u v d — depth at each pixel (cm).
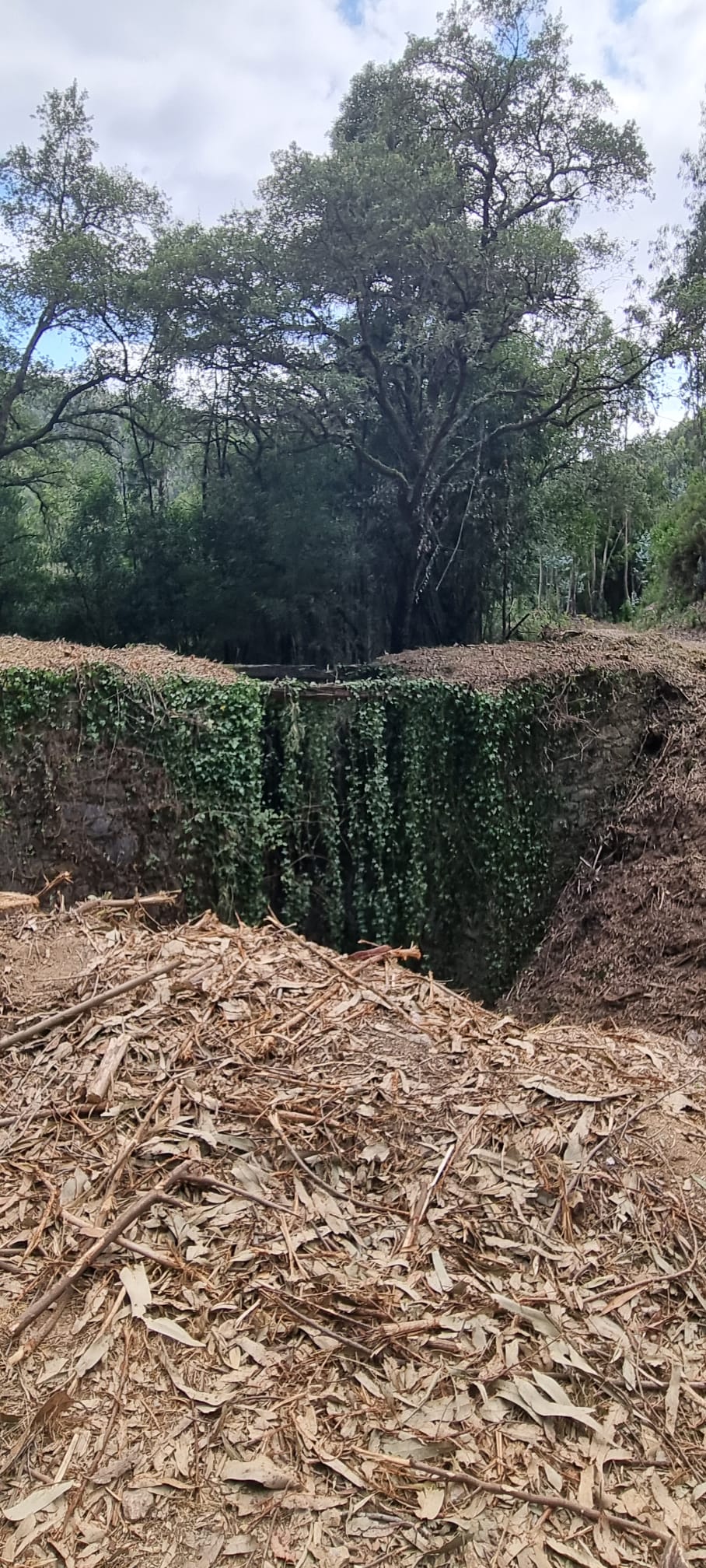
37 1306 210
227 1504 177
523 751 1040
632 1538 179
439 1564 171
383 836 1020
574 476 2050
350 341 1775
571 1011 864
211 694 958
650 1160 277
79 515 2077
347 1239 238
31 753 902
